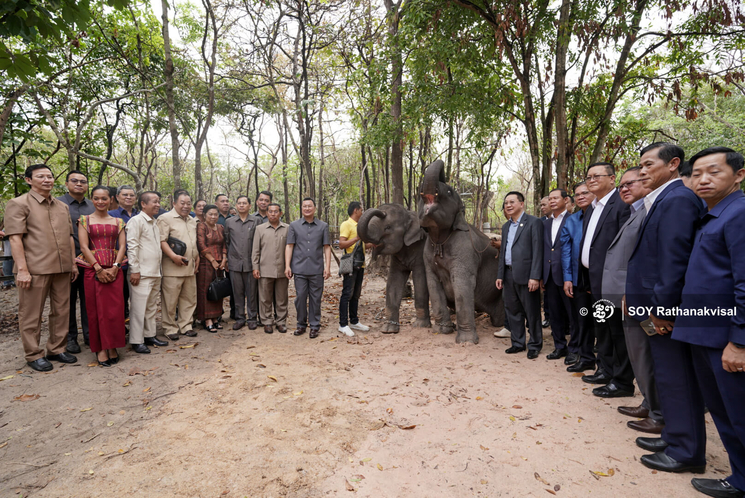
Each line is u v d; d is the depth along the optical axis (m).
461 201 5.48
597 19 6.89
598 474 2.42
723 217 2.11
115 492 2.30
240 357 4.65
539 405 3.38
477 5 6.68
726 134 11.54
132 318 4.76
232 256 5.84
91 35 9.05
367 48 10.30
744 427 2.03
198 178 10.08
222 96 14.12
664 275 2.39
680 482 2.35
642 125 8.95
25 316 4.14
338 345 5.15
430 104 7.34
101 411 3.32
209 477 2.44
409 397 3.57
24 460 2.63
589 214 3.87
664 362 2.50
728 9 6.18
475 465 2.54
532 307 4.61
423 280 6.07
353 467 2.54
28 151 9.00
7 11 2.71
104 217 4.43
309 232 5.52
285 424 3.10
